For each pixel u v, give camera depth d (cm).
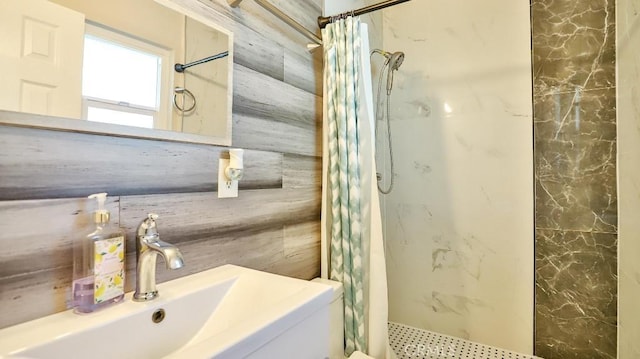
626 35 131
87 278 64
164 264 82
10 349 49
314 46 141
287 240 126
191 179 89
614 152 144
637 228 120
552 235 156
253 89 112
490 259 171
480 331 172
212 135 95
